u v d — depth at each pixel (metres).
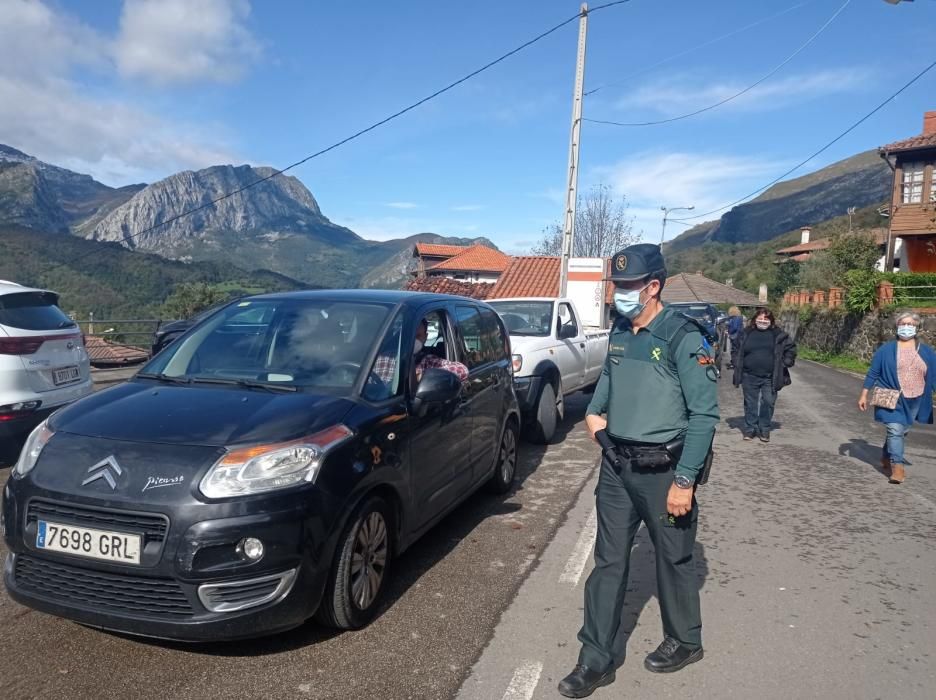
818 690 3.31
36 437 3.67
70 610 3.26
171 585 3.16
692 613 3.42
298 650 3.56
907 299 21.97
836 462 8.13
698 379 3.14
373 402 4.11
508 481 6.45
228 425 3.53
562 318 9.96
